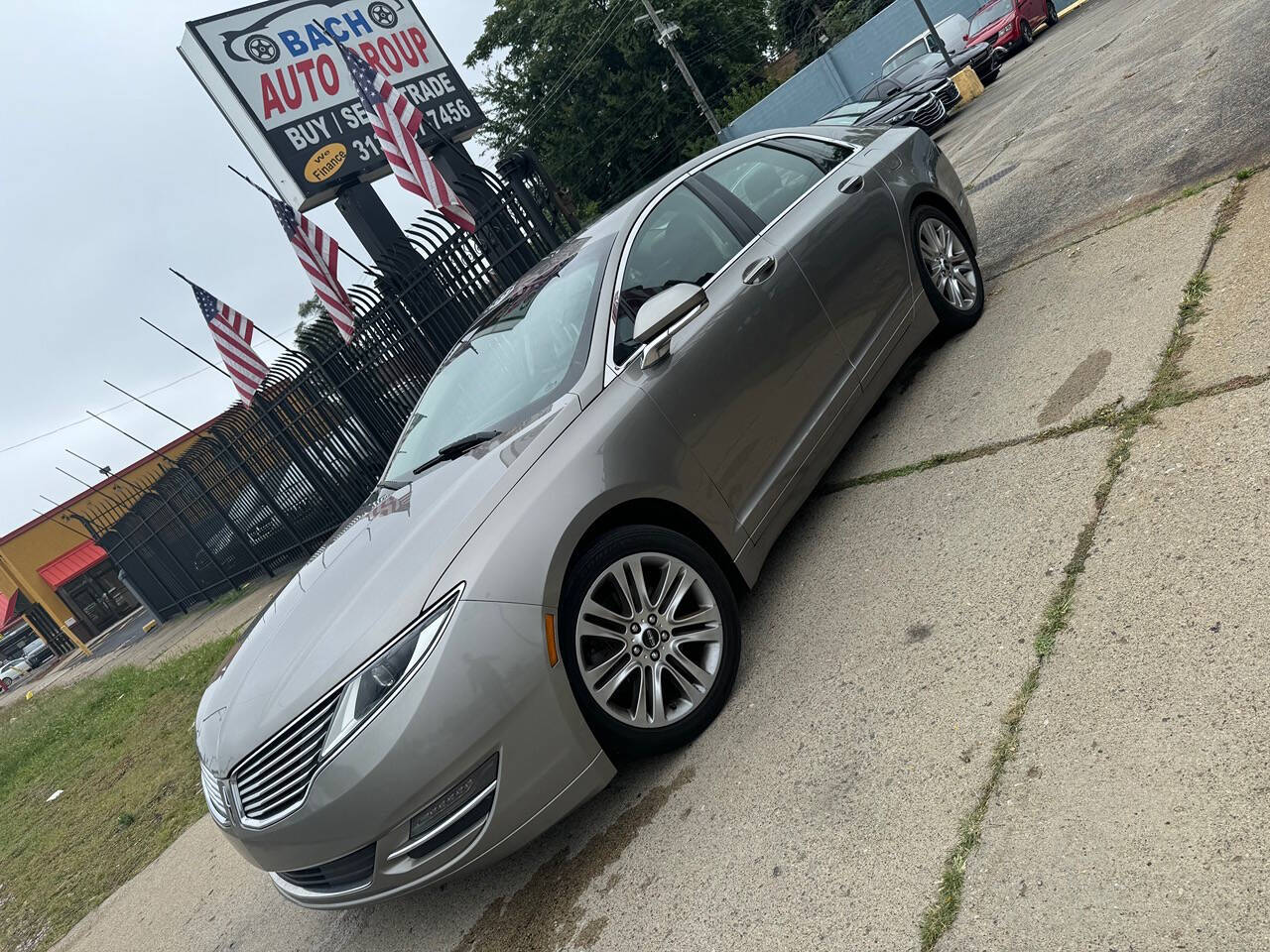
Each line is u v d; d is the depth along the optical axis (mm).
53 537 35781
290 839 2562
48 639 37125
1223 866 1664
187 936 4039
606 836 2836
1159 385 3129
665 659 2926
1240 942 1534
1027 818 1986
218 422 12938
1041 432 3344
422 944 2926
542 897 2764
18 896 5973
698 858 2502
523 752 2559
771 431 3469
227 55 11297
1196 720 1960
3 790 10391
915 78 17969
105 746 9516
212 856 4816
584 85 41719
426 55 12914
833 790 2410
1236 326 3164
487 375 3717
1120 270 4191
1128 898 1705
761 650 3225
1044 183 6441
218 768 2730
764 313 3564
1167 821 1798
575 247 3938
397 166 8961
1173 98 6320
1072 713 2170
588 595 2740
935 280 4516
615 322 3285
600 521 2887
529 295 3926
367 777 2438
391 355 9438
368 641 2545
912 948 1875
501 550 2627
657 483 2992
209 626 14938
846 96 32375
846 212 4090
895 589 3059
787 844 2346
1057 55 15102
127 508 19797
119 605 36875
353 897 2627
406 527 3002
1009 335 4324
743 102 40125
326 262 10305
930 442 3844
